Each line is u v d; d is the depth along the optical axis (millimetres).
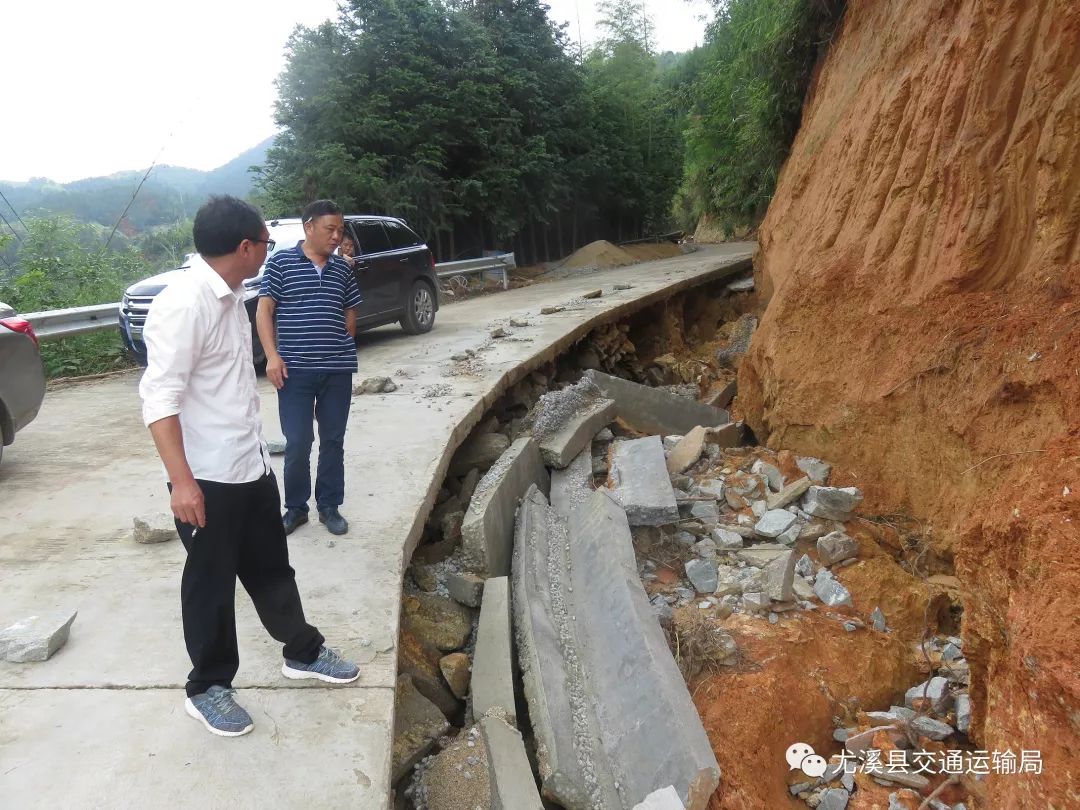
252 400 2760
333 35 17719
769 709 3902
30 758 2656
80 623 3539
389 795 2613
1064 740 2418
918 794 3586
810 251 7660
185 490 2451
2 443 5512
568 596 4906
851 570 5320
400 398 7375
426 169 18281
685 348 14883
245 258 2646
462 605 4777
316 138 17703
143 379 2492
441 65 19406
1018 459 4738
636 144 28750
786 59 14172
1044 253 5285
